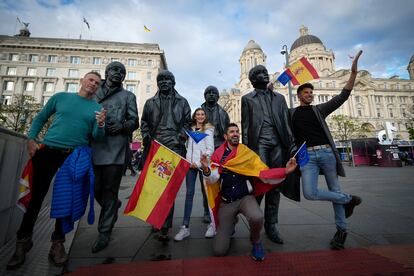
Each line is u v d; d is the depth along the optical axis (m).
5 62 47.09
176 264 2.36
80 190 2.52
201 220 4.12
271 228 3.01
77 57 49.31
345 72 65.62
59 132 2.52
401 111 67.81
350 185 8.47
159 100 3.59
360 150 22.64
